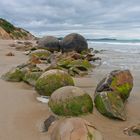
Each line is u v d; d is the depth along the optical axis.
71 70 11.91
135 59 19.86
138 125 5.37
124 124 5.74
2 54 20.34
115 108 6.07
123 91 7.16
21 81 9.59
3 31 60.44
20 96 7.66
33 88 8.66
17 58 17.77
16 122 5.64
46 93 7.48
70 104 5.98
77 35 21.78
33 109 6.49
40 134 5.02
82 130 4.24
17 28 72.62
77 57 17.22
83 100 6.10
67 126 4.36
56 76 7.60
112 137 5.04
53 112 6.08
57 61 15.04
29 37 73.56
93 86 9.39
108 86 7.10
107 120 5.90
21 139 4.82
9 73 9.90
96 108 6.38
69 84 7.61
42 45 22.27
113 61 18.36
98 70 13.66
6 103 6.98
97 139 4.25
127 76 7.42
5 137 4.90
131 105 7.18
